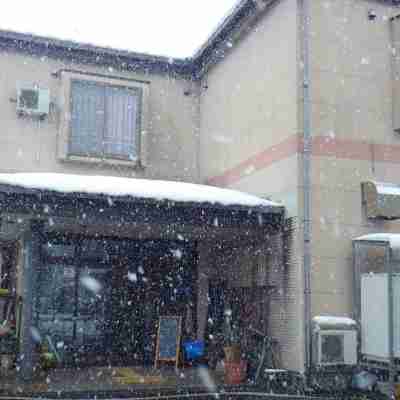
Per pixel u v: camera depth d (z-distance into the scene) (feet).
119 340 47.01
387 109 40.98
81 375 40.29
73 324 45.91
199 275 49.93
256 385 37.27
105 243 47.70
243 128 46.29
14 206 33.40
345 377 36.35
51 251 45.93
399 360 34.22
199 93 55.42
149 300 48.37
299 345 36.42
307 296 36.68
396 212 38.06
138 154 51.65
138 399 32.32
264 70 43.52
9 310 43.78
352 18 41.06
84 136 50.24
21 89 48.88
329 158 38.83
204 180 52.95
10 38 48.98
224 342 45.70
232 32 48.65
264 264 41.39
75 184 34.42
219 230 40.50
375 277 35.88
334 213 38.37
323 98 39.37
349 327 36.42
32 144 49.16
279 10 42.01
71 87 50.21
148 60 53.21
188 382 38.06
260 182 42.86
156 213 36.63
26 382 36.06
